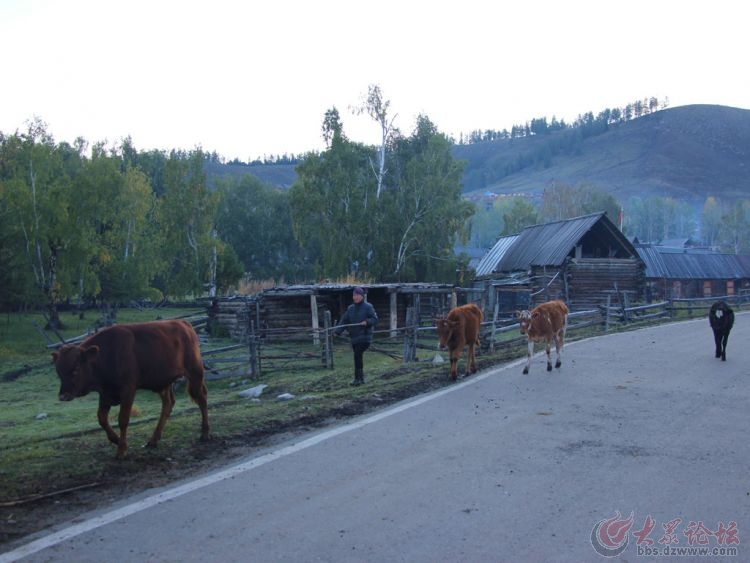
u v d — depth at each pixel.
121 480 6.46
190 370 8.12
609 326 24.84
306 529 5.14
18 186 35.16
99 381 7.30
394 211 42.84
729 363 14.34
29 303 35.47
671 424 8.66
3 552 4.75
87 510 5.62
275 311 27.41
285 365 19.44
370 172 46.41
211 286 43.91
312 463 6.96
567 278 35.09
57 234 35.53
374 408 10.06
